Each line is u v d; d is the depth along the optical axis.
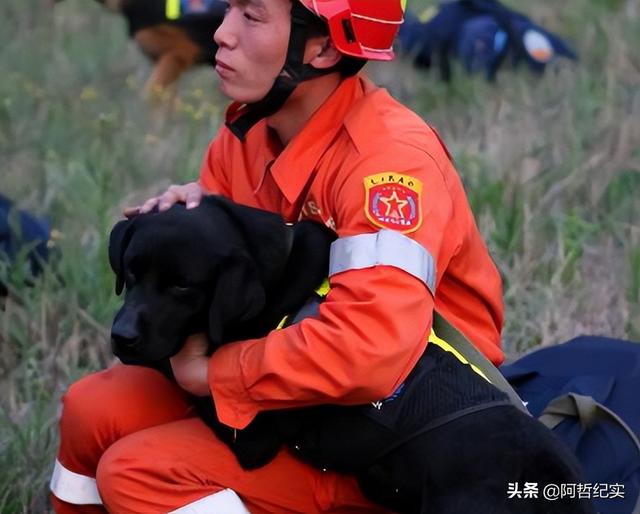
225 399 5.24
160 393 5.72
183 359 5.35
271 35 5.36
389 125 5.48
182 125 11.55
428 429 5.21
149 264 5.14
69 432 5.73
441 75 12.38
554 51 12.36
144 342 5.12
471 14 12.46
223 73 5.47
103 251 8.44
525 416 5.30
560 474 5.18
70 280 8.34
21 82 12.45
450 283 5.77
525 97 11.59
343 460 5.33
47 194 9.73
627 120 11.00
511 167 9.99
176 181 10.16
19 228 8.52
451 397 5.25
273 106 5.48
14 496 6.54
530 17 14.28
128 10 11.66
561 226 9.06
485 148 10.74
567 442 6.00
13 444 6.74
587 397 6.01
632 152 10.35
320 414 5.31
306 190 5.54
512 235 8.80
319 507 5.51
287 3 5.35
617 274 8.76
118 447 5.44
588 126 10.87
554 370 6.50
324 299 5.34
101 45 13.80
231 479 5.42
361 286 5.11
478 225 9.07
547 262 8.67
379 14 5.43
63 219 9.44
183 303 5.16
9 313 8.15
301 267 5.38
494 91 11.93
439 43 12.40
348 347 5.04
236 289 5.12
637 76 12.30
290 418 5.32
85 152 10.67
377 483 5.35
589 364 6.46
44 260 8.56
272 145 5.80
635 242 8.95
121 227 5.41
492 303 5.85
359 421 5.26
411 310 5.12
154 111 11.71
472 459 5.16
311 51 5.43
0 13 14.64
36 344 7.86
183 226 5.16
